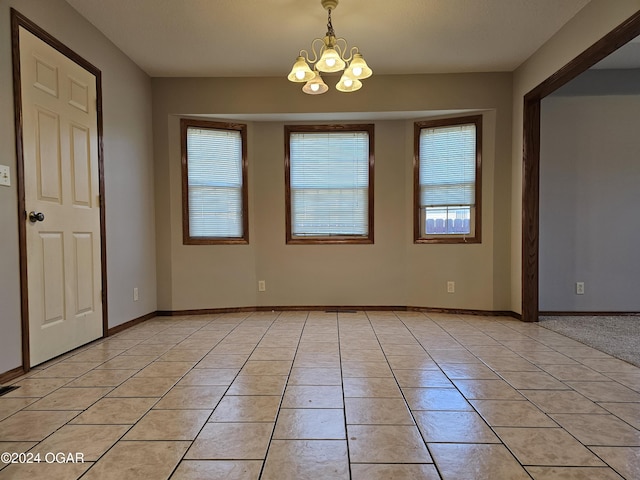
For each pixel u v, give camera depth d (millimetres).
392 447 1473
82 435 1573
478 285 4055
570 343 2938
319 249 4336
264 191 4320
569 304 4086
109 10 2822
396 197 4285
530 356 2609
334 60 2488
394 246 4289
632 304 4059
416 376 2225
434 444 1494
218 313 4199
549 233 4086
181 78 4016
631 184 4039
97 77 3088
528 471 1321
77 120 2846
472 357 2588
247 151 4289
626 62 3865
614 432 1584
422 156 4262
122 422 1681
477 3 2746
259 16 2906
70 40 2766
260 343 2959
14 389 2055
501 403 1860
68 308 2715
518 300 3838
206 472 1320
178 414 1752
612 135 4039
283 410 1789
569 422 1670
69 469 1343
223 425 1648
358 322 3715
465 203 4109
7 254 2195
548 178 4074
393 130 4277
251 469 1336
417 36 3217
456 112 4043
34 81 2420
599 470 1327
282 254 4340
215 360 2539
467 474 1307
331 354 2664
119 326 3363
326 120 4285
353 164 4344
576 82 4047
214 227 4242
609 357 2588
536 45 3377
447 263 4156
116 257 3336
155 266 4039
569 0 2705
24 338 2299
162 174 4039
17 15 2277
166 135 4035
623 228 4055
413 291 4277
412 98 3982
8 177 2209
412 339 3064
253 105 4035
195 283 4141
